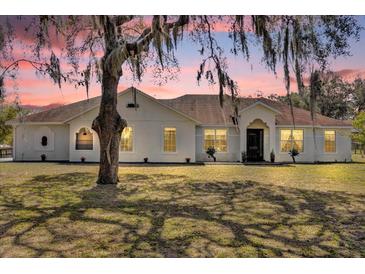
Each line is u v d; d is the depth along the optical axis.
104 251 4.89
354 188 11.23
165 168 18.08
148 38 11.32
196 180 13.16
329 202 8.77
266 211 7.66
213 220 6.78
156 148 21.69
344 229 6.16
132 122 21.64
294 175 15.03
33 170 16.70
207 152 22.20
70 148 22.00
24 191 10.38
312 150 22.97
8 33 11.06
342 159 23.47
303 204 8.49
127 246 5.11
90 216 7.06
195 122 21.72
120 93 21.58
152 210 7.70
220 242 5.34
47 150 22.98
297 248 5.09
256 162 21.67
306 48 10.92
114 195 9.73
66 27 11.62
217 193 10.19
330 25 10.93
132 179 13.36
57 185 11.69
